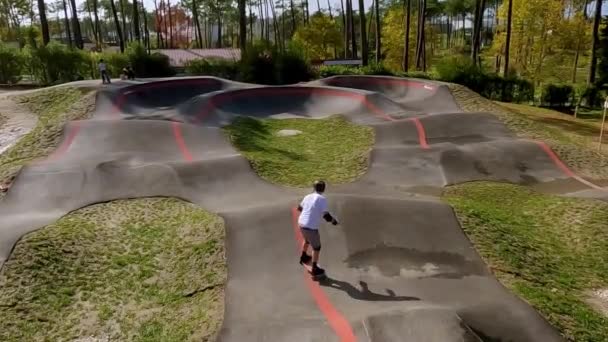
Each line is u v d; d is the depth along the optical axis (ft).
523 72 136.98
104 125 51.29
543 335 20.61
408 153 48.60
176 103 73.87
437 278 25.12
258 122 65.10
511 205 38.68
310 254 26.91
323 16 180.34
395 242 28.12
